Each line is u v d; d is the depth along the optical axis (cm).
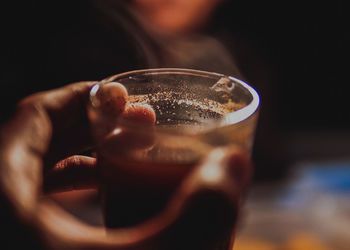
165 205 43
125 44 175
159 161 41
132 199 44
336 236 168
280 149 249
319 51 322
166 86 59
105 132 44
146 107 58
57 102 56
